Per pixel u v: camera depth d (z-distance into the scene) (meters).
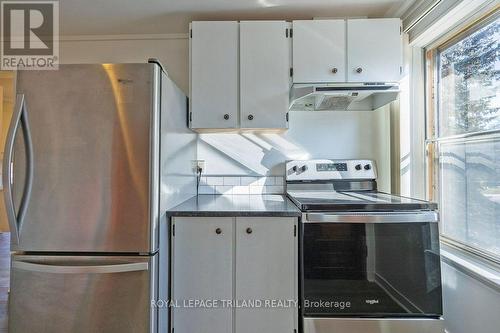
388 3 1.96
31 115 1.35
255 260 1.55
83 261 1.35
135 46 2.40
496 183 1.42
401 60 1.97
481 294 1.41
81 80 1.35
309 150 2.36
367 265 1.49
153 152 1.35
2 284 2.53
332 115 2.36
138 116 1.34
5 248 3.49
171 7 1.99
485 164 1.49
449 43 1.79
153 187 1.35
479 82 1.53
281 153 2.37
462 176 1.67
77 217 1.35
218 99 2.01
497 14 1.41
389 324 1.48
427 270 1.48
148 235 1.35
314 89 1.89
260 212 1.55
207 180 2.38
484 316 1.39
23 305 1.37
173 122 1.65
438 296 1.47
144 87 1.35
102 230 1.35
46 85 1.35
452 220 1.75
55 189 1.35
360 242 1.49
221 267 1.56
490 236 1.46
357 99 2.22
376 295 1.49
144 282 1.35
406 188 2.00
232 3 1.95
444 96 1.84
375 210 1.50
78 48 2.41
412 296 1.48
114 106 1.34
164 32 2.36
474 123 1.57
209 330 1.56
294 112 2.37
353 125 2.35
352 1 1.93
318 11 2.06
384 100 2.12
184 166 1.93
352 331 1.49
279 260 1.55
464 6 1.48
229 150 2.38
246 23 2.01
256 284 1.55
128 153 1.34
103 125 1.34
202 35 2.01
